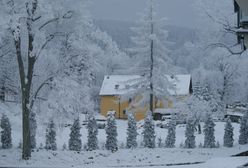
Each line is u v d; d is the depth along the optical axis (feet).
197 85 129.49
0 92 92.79
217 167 49.65
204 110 119.55
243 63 106.63
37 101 75.87
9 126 77.00
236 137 108.88
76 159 72.38
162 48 147.33
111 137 80.12
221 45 85.30
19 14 63.00
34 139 78.64
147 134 84.12
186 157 75.41
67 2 71.56
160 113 192.13
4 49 78.13
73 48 75.66
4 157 70.49
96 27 82.79
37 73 75.10
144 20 147.74
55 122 75.56
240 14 37.93
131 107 149.59
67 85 73.67
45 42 69.77
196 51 112.68
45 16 65.92
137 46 148.56
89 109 78.69
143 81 147.02
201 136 112.06
